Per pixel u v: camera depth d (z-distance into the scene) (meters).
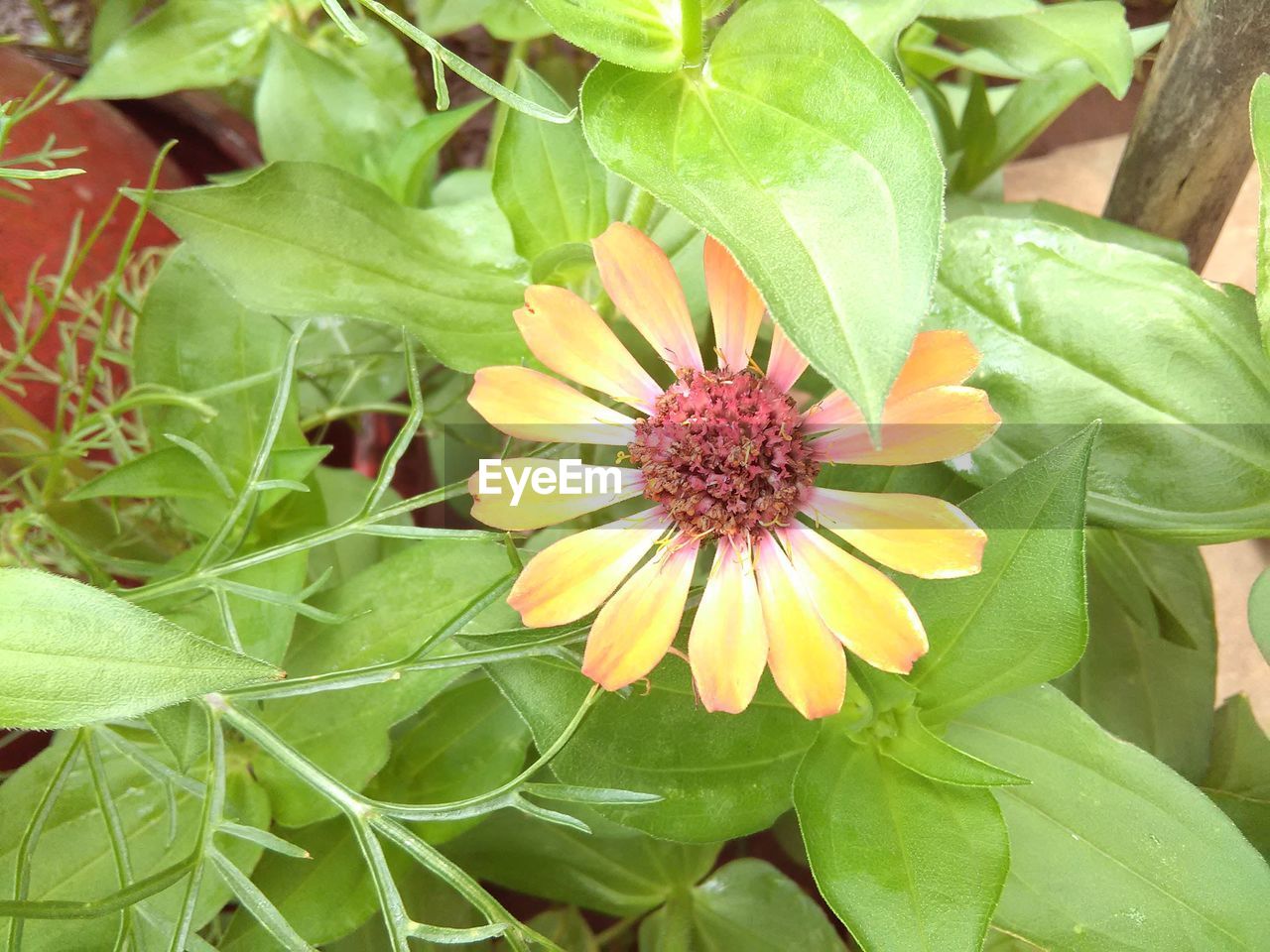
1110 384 0.15
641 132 0.11
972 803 0.12
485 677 0.17
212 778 0.12
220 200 0.15
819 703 0.11
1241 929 0.12
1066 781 0.13
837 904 0.12
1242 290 0.14
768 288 0.09
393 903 0.12
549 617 0.12
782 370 0.13
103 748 0.16
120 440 0.19
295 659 0.16
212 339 0.18
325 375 0.23
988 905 0.12
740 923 0.18
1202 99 0.16
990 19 0.18
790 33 0.11
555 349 0.13
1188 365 0.14
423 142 0.18
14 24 0.27
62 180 0.22
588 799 0.12
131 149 0.24
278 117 0.20
